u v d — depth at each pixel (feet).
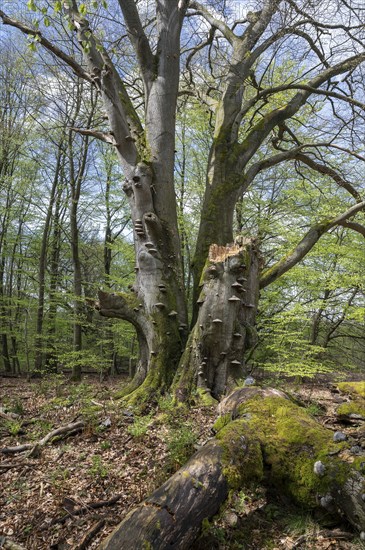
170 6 27.22
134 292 25.17
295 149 31.42
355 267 35.47
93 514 12.14
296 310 32.68
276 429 12.64
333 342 50.29
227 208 27.55
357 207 28.25
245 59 29.04
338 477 10.66
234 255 22.66
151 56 27.45
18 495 13.60
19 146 52.75
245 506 12.16
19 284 63.36
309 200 43.09
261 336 37.01
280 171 46.47
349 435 15.94
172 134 26.76
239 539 10.89
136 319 24.49
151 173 25.48
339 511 10.80
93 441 17.69
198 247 27.07
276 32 26.68
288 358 34.71
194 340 22.71
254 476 11.56
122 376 63.67
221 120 29.14
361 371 48.70
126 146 25.46
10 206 56.80
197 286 25.75
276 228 41.14
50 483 14.12
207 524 10.24
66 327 58.80
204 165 49.52
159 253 24.98
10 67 50.42
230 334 22.40
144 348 24.72
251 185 45.55
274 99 41.50
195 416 19.76
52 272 61.77
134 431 17.53
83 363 43.62
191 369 22.44
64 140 48.57
